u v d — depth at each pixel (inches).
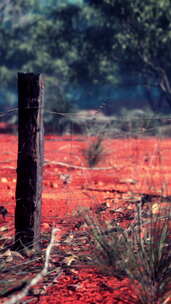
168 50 2257.6
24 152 444.8
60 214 592.1
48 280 391.9
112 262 402.6
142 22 2124.8
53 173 925.8
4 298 347.3
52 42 2571.4
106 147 1063.6
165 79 2484.0
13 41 3698.3
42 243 481.1
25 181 446.6
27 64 3479.3
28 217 447.8
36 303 349.7
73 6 2593.5
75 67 2527.1
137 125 1059.9
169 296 352.2
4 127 2384.4
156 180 835.4
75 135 1679.4
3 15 3683.6
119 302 352.8
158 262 363.9
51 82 3380.9
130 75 2709.2
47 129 1863.9
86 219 446.3
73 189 753.6
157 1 2107.5
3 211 573.0
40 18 2704.2
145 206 570.9
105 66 2503.7
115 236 415.5
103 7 2190.0
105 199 668.1
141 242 386.3
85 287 378.0
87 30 2418.8
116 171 946.1
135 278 364.5
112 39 2311.8
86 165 1028.5
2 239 482.9
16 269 409.1
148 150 1235.9
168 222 407.2
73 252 447.5
